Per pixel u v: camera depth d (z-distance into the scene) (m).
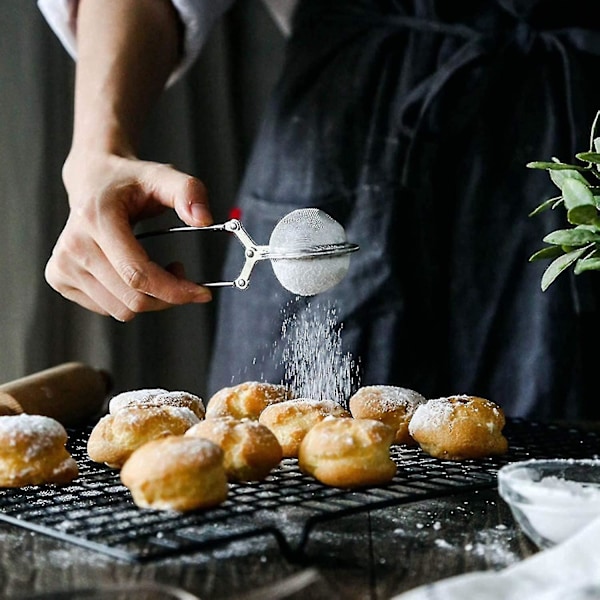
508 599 0.71
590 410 1.79
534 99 1.79
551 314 1.74
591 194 0.99
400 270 1.79
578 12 1.79
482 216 1.80
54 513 0.96
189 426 1.14
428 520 0.99
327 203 1.87
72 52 1.92
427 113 1.78
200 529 0.94
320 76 1.94
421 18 1.87
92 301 1.55
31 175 2.29
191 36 1.88
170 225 2.57
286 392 1.30
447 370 1.84
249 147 2.71
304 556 0.85
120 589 0.73
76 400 1.47
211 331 2.66
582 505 0.86
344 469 1.04
